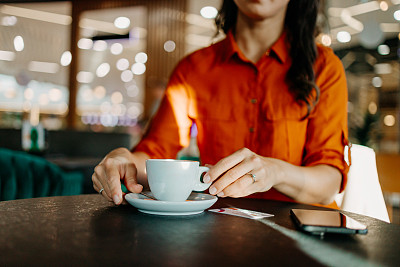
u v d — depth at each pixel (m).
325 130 1.17
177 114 1.35
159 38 6.46
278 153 1.19
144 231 0.56
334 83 1.23
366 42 4.57
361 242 0.54
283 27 1.27
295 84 1.17
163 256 0.44
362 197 1.28
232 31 1.40
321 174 0.99
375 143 6.34
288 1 1.15
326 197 0.99
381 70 9.29
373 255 0.48
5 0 7.01
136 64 7.03
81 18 6.75
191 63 1.36
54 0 6.87
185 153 3.28
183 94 1.35
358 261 0.45
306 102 1.15
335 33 7.69
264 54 1.26
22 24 8.40
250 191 0.76
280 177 0.85
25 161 1.51
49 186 1.53
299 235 0.56
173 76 1.40
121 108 9.74
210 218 0.67
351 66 9.16
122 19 6.65
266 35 1.27
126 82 9.84
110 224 0.60
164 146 1.32
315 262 0.44
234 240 0.52
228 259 0.44
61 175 1.56
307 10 1.20
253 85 1.24
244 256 0.45
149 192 0.83
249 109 1.23
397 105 9.44
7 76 8.48
